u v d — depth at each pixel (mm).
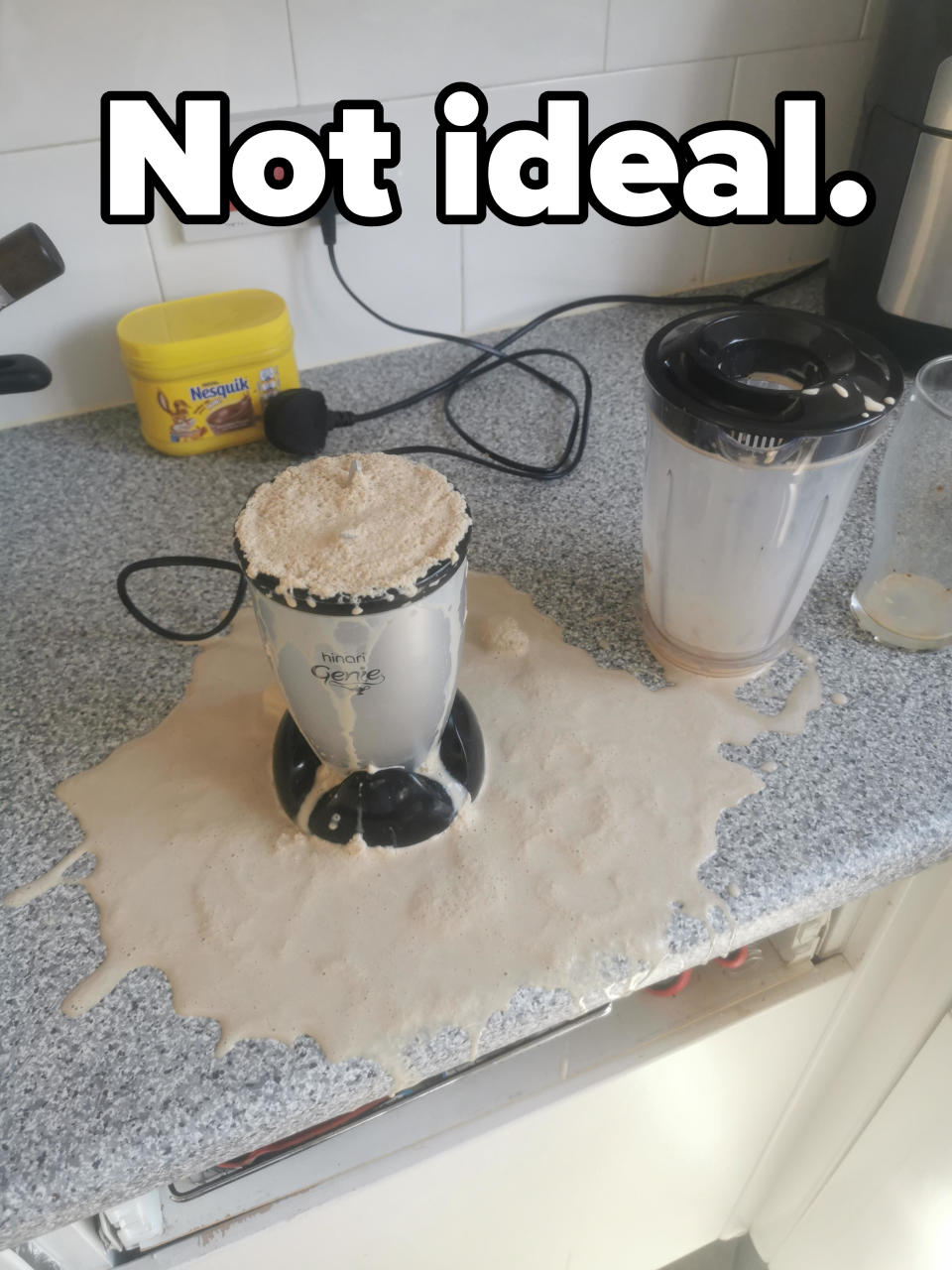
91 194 708
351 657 412
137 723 567
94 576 657
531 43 749
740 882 485
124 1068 423
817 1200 890
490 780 531
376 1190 597
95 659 603
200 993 447
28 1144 401
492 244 840
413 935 467
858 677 582
